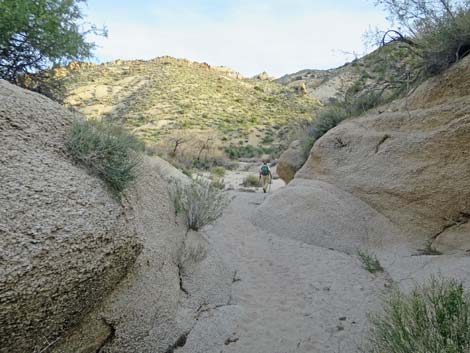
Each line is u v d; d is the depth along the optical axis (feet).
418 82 21.62
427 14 19.86
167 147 98.32
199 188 18.80
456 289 8.25
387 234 18.81
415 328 7.50
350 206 20.81
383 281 14.89
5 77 21.06
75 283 6.73
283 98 214.69
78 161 9.18
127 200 10.28
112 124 12.21
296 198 23.21
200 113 169.27
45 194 7.14
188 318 11.18
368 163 21.36
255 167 93.30
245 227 22.95
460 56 18.92
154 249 11.07
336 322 11.96
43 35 20.17
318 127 33.04
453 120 17.61
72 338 7.36
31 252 6.07
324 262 17.20
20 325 5.86
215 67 330.34
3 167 7.03
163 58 274.77
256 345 10.77
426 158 18.28
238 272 15.99
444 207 17.11
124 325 8.79
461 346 6.65
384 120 21.98
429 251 16.66
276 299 13.73
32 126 8.72
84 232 7.09
